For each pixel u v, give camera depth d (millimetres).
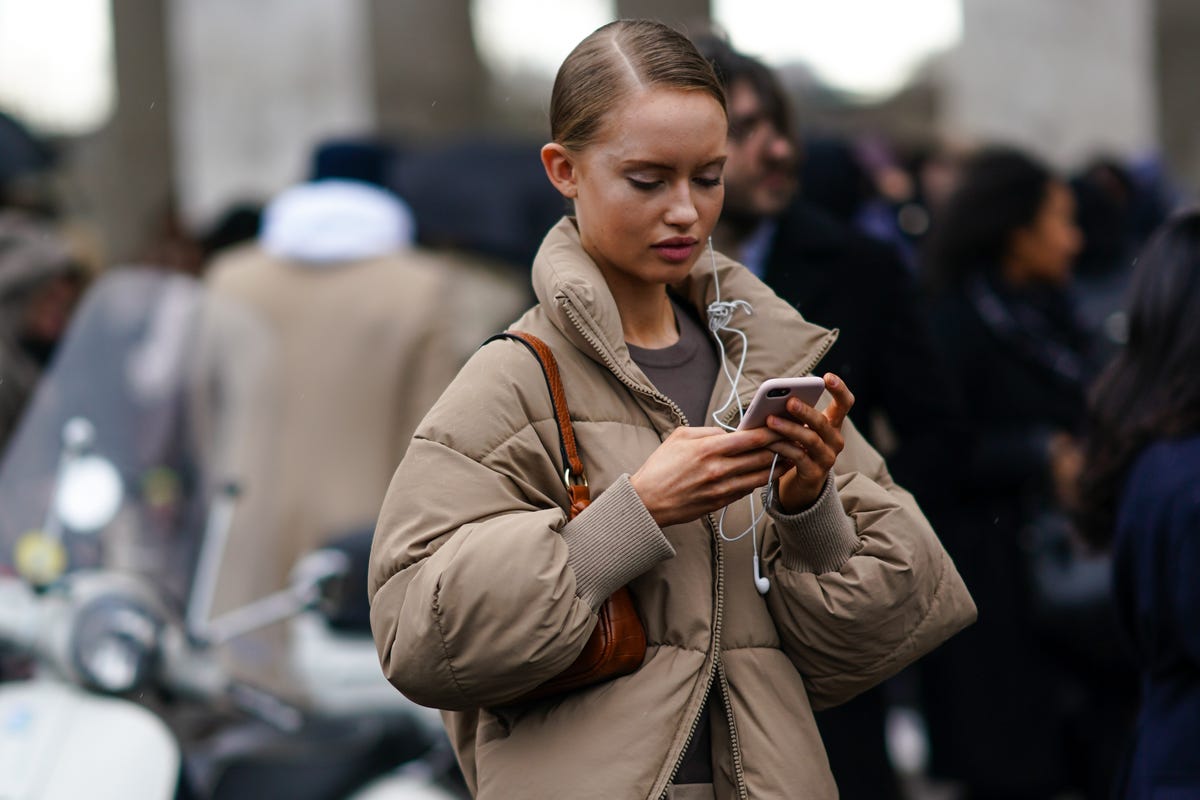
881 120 35531
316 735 9102
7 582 8125
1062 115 30203
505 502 5539
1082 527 7898
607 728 5496
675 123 5504
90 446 8539
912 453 9344
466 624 5320
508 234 14695
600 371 5750
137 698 7914
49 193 13156
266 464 8891
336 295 12992
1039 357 12234
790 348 5969
